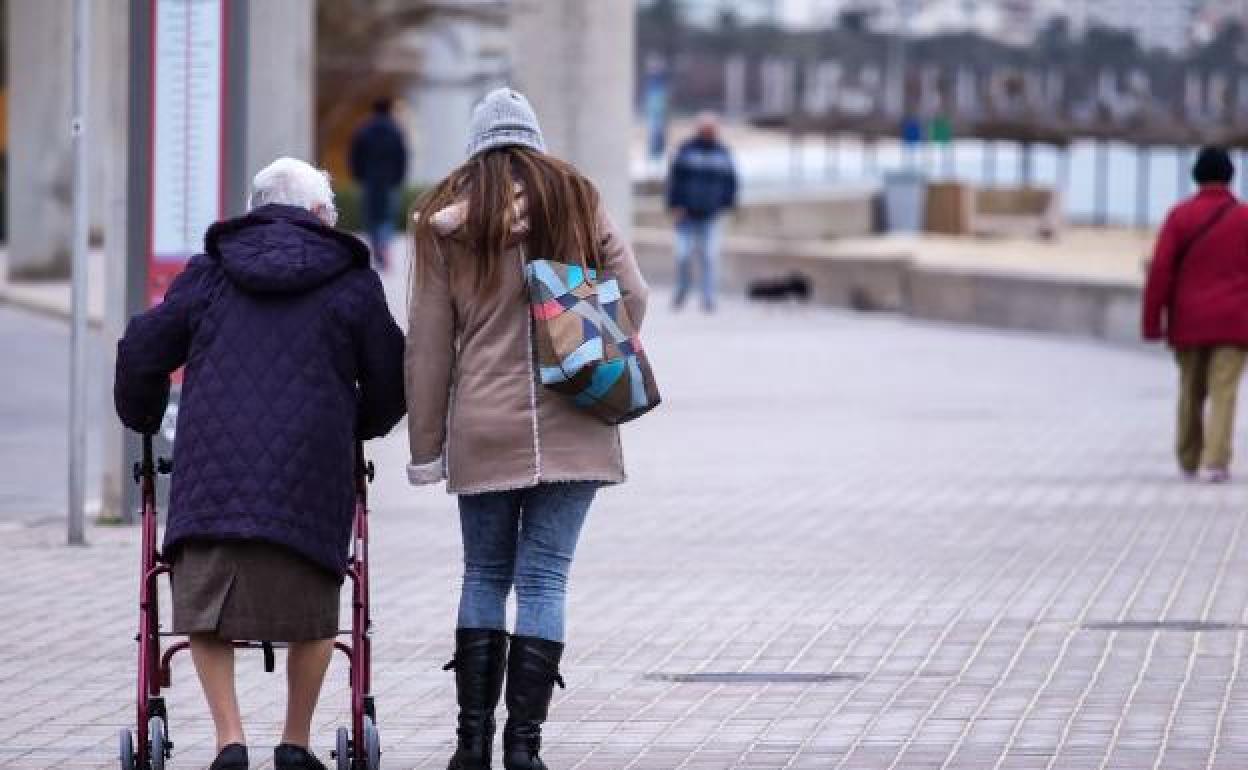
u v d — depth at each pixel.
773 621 27.67
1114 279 74.94
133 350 18.69
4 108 118.25
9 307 81.75
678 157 83.31
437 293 19.11
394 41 132.38
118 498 36.44
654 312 83.44
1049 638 26.30
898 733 21.61
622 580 30.69
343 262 18.77
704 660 25.36
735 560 32.34
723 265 95.00
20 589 30.44
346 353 18.64
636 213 118.94
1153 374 62.84
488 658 19.42
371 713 19.14
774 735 21.62
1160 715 22.11
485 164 19.14
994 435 48.34
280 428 18.27
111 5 35.66
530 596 19.36
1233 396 40.44
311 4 36.91
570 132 57.22
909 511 37.28
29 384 58.41
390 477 42.09
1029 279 77.56
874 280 87.00
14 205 88.50
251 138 36.41
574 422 19.05
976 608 28.38
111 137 35.81
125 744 18.78
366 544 18.94
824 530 35.22
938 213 136.38
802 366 64.25
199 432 18.36
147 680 18.70
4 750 21.52
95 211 99.25
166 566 18.67
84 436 34.12
